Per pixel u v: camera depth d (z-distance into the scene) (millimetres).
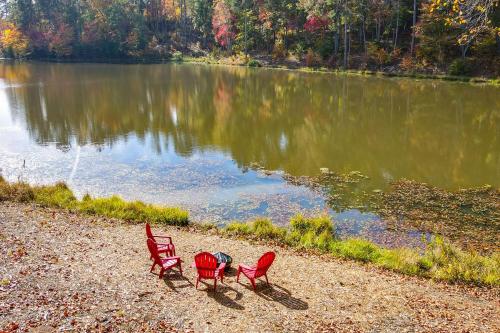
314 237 15625
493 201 20172
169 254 13250
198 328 8984
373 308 10398
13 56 103250
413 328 9453
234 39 97938
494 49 61406
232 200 19844
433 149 29344
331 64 77250
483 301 11406
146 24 110562
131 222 16531
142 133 32906
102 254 12812
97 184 21672
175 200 19797
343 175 23734
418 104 44875
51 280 10609
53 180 22141
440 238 15352
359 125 36188
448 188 21875
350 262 13781
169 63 94812
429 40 65000
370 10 74500
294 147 29531
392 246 15836
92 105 43375
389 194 20938
